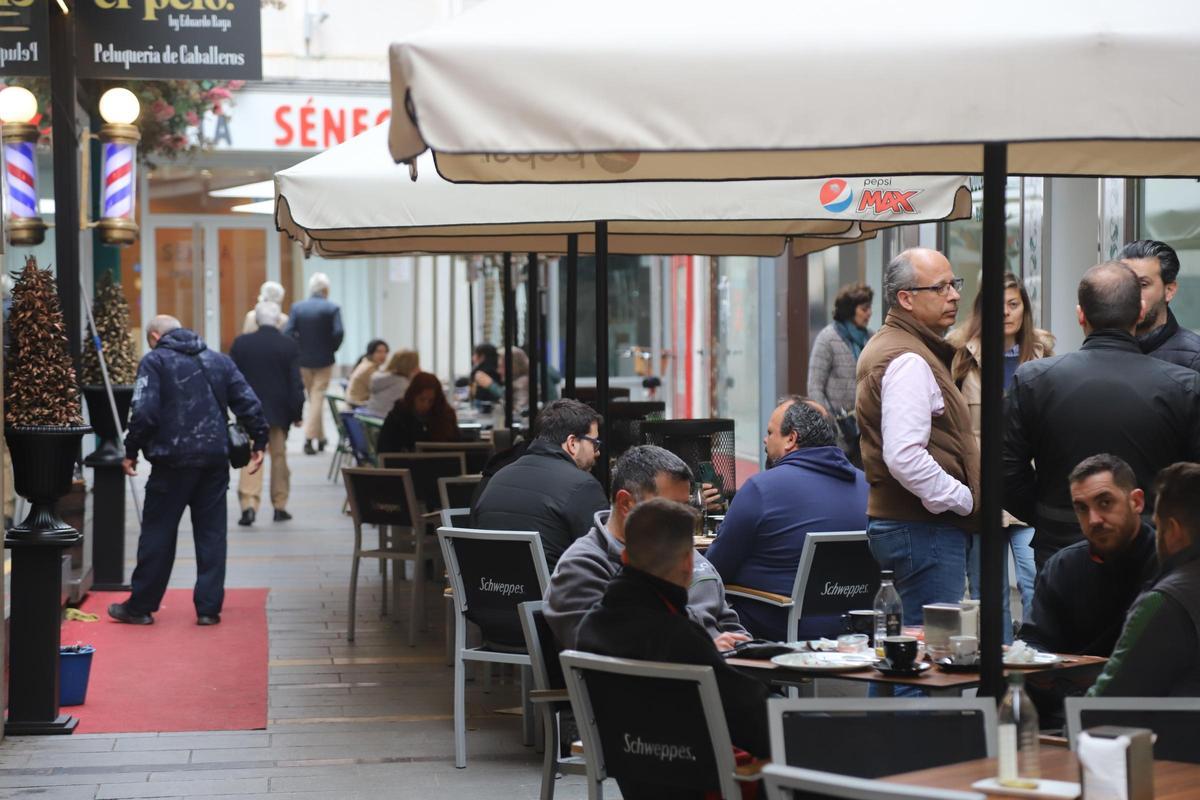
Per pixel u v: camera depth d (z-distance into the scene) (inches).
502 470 478.0
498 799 421.1
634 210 494.3
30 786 432.5
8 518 611.5
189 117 973.2
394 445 848.9
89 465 783.1
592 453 482.9
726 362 1338.6
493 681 581.0
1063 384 378.3
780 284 1117.1
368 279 2412.6
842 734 253.3
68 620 700.7
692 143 246.1
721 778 270.8
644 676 279.1
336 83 1652.3
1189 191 583.8
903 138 247.0
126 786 433.1
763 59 247.0
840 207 508.1
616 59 246.2
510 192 490.6
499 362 1162.0
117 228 721.0
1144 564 332.8
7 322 493.4
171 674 589.0
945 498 388.5
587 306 1647.4
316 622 703.7
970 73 246.8
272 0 1328.7
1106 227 642.8
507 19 251.1
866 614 379.9
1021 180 705.0
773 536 442.3
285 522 1083.3
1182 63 248.4
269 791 428.5
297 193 493.7
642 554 298.0
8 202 672.4
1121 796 218.5
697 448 578.9
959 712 256.4
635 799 290.8
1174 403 371.6
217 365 700.0
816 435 454.3
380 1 1670.8
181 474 690.2
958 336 498.9
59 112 693.3
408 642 657.6
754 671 338.3
